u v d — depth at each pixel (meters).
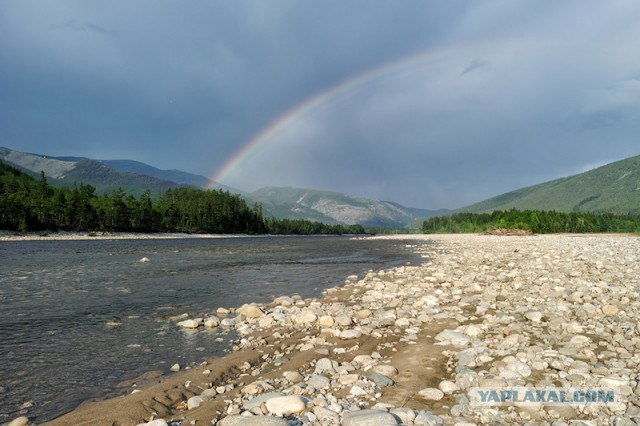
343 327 11.62
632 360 7.22
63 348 9.96
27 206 106.12
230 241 105.75
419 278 21.55
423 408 5.91
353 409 5.89
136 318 13.41
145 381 7.74
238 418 5.58
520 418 5.39
